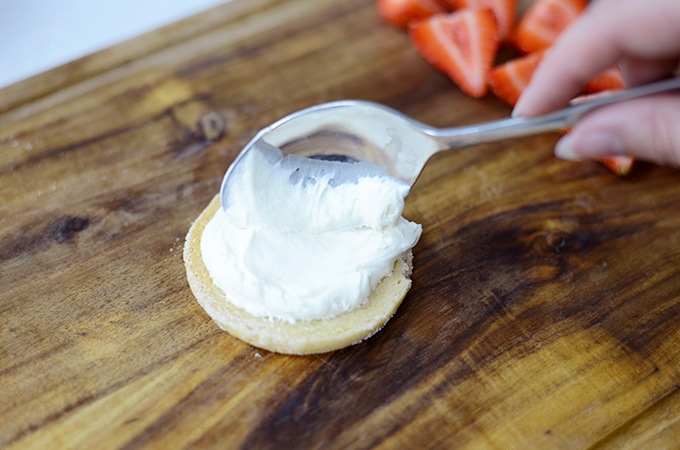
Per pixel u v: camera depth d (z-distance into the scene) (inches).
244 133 11.5
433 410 9.2
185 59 12.3
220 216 9.8
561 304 10.0
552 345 9.7
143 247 10.3
